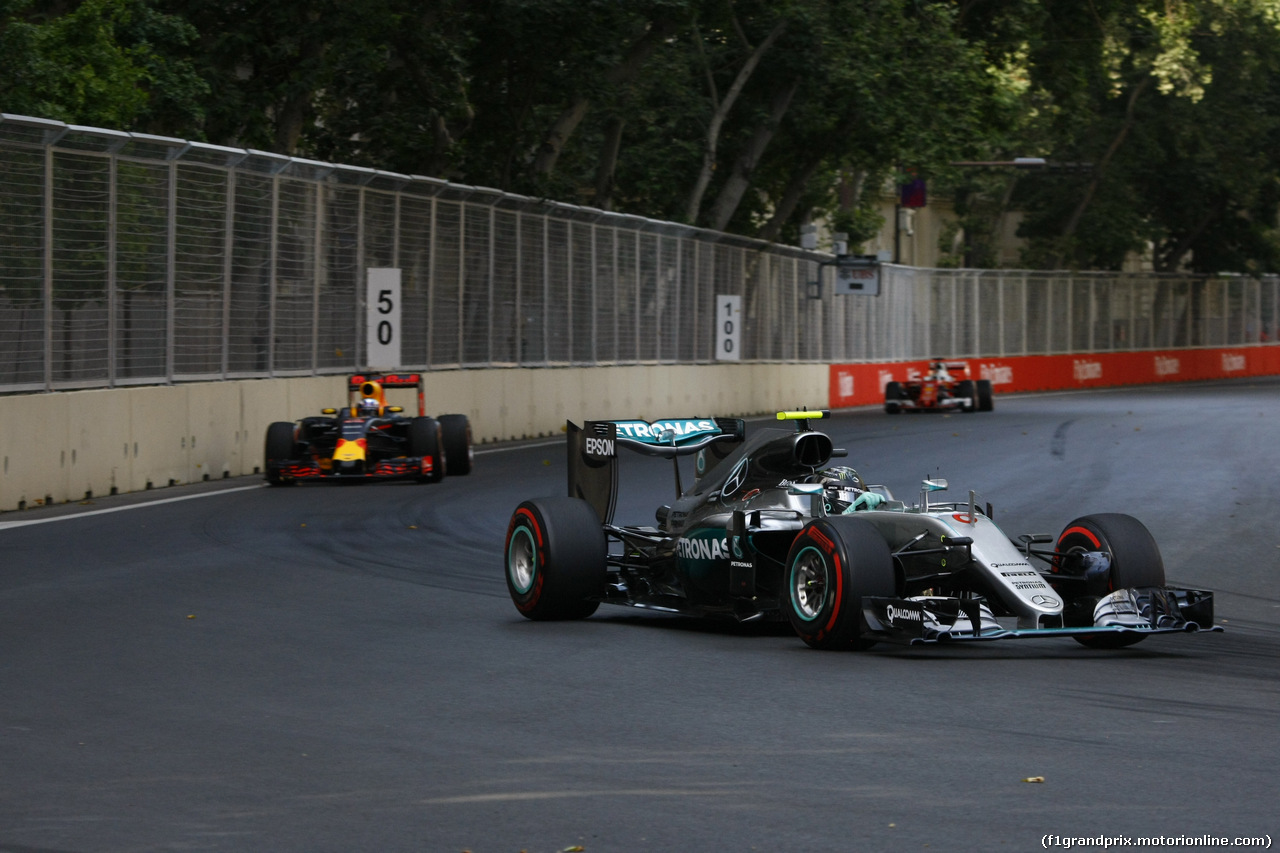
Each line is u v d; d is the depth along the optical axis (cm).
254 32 6875
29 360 4169
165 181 4819
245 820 1347
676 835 1294
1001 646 2217
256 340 5378
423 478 4869
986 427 7938
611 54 7831
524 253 7462
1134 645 2236
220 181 5138
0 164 4066
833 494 2330
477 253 7044
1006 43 10650
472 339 7019
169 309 4825
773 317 10469
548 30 7556
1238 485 4800
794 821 1330
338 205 5962
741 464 2423
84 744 1619
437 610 2552
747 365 9912
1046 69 11644
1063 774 1477
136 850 1270
